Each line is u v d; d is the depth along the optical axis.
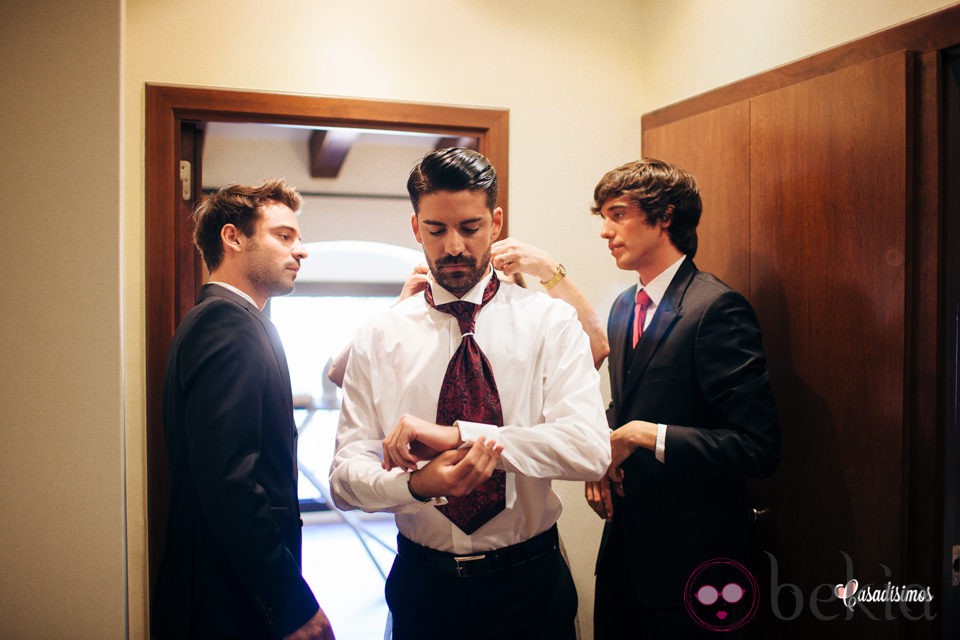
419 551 1.49
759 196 2.24
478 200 1.40
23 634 1.63
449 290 1.47
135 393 2.33
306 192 5.84
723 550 1.94
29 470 1.63
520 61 2.69
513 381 1.47
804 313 2.08
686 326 1.97
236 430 1.61
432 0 2.59
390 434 1.35
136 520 2.32
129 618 2.30
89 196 1.66
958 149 1.82
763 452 1.84
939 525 1.78
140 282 2.34
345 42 2.50
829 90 2.00
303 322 6.25
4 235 1.63
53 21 1.65
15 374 1.63
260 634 1.66
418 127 2.60
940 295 1.79
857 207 1.93
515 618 1.45
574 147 2.76
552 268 1.92
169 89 2.35
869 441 1.90
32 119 1.64
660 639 1.94
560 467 1.34
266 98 2.42
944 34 1.77
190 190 2.48
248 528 1.58
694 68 2.56
